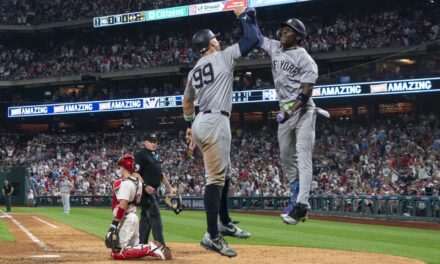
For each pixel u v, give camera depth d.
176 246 12.20
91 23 48.34
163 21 48.25
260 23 46.06
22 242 13.25
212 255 10.00
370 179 30.34
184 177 38.75
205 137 6.27
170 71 46.03
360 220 23.19
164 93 46.28
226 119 6.36
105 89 50.97
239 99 40.34
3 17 50.66
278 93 6.89
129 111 49.66
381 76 33.22
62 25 49.47
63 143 49.00
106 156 45.75
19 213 29.88
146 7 47.31
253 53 42.75
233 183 35.81
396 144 33.31
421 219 21.80
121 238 9.16
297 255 10.16
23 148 50.06
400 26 39.59
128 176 9.41
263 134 42.16
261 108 44.03
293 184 7.08
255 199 32.56
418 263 9.02
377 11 41.81
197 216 26.47
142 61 48.06
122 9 48.12
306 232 17.08
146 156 9.84
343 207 26.12
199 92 6.36
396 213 23.08
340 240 14.36
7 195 32.34
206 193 6.35
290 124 6.82
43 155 47.47
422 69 31.39
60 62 51.09
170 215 27.53
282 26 6.79
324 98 37.97
